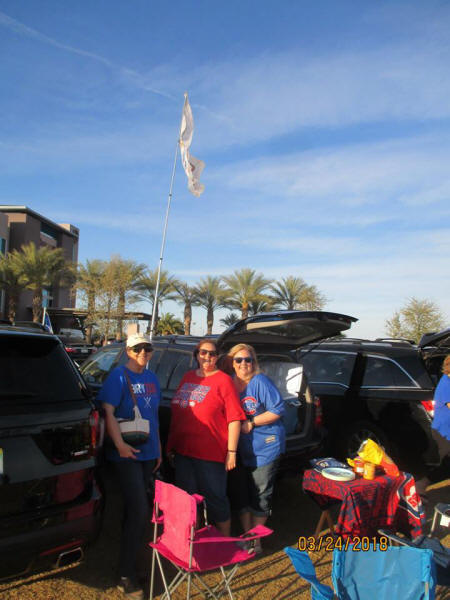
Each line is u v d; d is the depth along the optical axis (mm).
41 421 2816
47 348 3201
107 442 3551
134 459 3508
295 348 5441
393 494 3799
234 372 4430
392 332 25812
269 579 3533
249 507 4152
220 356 4648
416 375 5547
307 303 32656
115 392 3492
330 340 6910
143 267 32125
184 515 2816
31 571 2754
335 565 2459
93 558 3775
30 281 34188
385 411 5641
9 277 33875
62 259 35281
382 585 2463
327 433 5590
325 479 3779
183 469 3854
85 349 18734
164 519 3031
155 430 3650
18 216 41688
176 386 4887
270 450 4047
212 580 3508
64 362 3219
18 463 2695
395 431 5527
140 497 3436
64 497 2871
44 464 2799
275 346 5234
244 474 4164
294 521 4738
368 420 5781
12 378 2902
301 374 5207
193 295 32438
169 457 4090
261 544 4172
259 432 4070
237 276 31828
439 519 3492
